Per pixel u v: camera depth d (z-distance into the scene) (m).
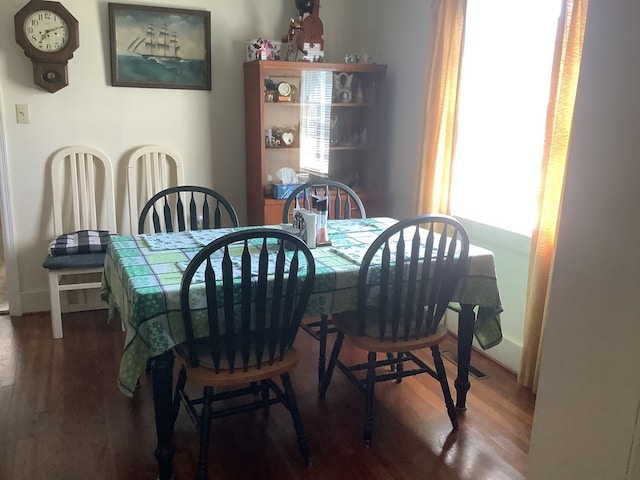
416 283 2.20
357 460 2.04
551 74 2.31
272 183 3.58
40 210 3.32
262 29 3.60
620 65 0.85
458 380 2.37
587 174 0.92
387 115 3.75
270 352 1.88
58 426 2.21
